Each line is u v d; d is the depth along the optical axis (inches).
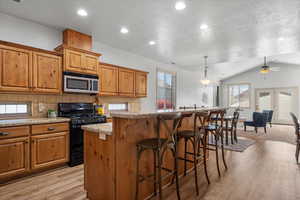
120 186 69.2
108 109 167.3
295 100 319.9
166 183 92.3
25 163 95.0
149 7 99.2
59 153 109.5
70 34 129.2
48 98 125.1
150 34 140.1
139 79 184.5
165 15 108.5
